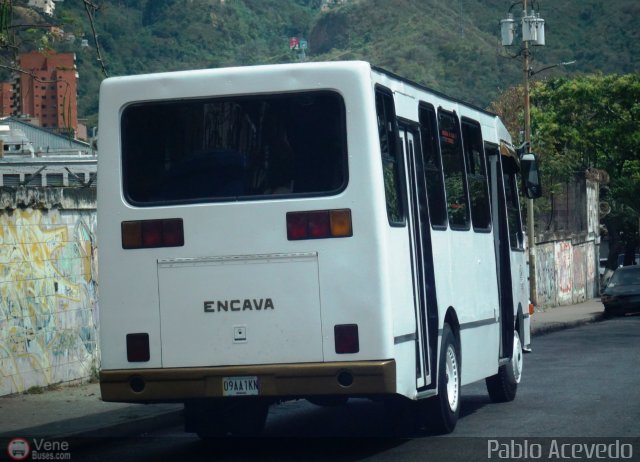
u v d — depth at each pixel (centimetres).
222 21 17575
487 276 1556
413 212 1229
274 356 1104
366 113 1101
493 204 1691
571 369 2131
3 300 1712
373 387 1082
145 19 16775
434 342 1267
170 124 1146
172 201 1137
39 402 1639
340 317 1095
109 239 1146
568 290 5869
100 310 1145
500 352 1639
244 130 1131
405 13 19962
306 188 1112
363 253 1094
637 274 4447
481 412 1519
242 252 1116
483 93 16788
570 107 6962
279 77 1121
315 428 1406
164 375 1121
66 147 4572
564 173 6669
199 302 1122
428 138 1322
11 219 1748
